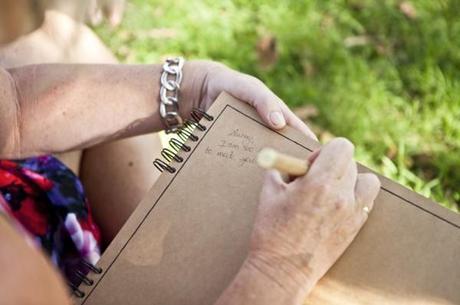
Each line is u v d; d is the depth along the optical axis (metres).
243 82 1.31
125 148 1.65
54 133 1.44
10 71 1.46
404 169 2.24
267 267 1.10
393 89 2.49
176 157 1.26
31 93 1.43
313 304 1.17
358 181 1.18
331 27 2.65
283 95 2.46
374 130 2.37
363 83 2.49
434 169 2.29
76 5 1.62
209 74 1.38
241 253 1.19
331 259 1.15
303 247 1.11
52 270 0.68
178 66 1.41
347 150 1.14
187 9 2.67
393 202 1.20
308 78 2.51
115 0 1.68
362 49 2.59
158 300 1.18
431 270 1.16
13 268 0.64
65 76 1.44
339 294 1.17
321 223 1.12
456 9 2.69
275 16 2.68
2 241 0.66
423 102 2.45
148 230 1.22
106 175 1.66
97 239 1.53
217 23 2.65
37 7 1.09
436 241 1.18
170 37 2.60
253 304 1.08
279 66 2.55
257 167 1.24
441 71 2.52
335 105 2.44
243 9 2.70
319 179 1.11
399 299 1.16
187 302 1.17
